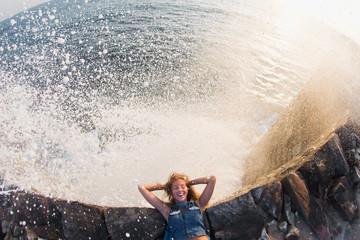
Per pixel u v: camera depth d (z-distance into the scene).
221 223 1.85
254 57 6.12
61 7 9.41
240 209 1.86
